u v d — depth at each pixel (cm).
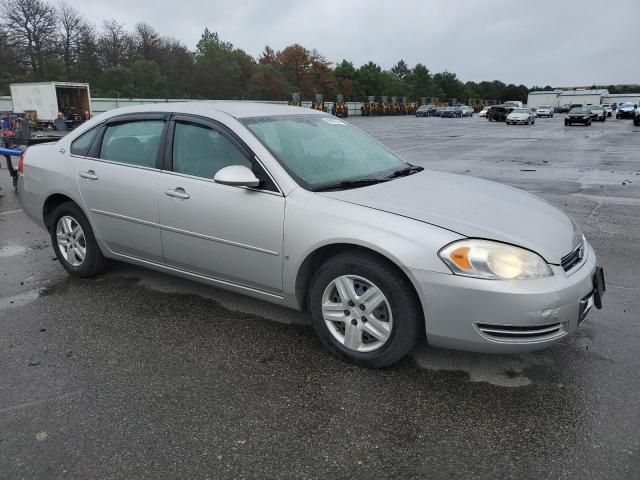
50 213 484
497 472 235
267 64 7956
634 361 328
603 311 402
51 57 6084
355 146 415
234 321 389
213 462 242
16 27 5828
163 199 385
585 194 930
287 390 299
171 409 282
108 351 345
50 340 360
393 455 246
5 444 255
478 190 369
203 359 334
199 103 411
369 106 7531
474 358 332
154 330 374
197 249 376
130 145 417
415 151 1878
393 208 311
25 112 3038
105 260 466
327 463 242
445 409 281
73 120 2994
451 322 287
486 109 6919
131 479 232
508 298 275
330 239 311
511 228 302
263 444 254
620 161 1499
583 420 271
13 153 789
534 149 1947
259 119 380
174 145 388
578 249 320
